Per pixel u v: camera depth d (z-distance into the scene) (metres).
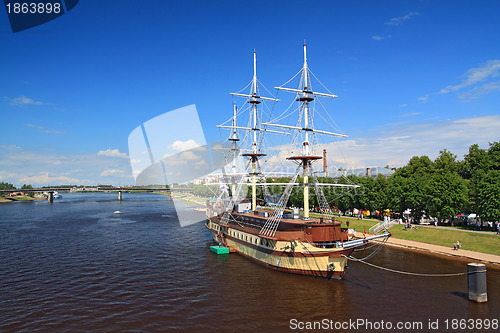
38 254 81.75
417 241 86.12
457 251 74.25
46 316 45.28
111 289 56.03
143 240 100.75
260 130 89.94
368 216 120.94
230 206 93.31
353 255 76.31
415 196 98.94
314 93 70.50
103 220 153.38
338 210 136.00
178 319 44.16
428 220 105.38
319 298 50.56
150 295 53.09
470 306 46.22
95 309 47.62
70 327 41.97
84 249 87.62
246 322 43.03
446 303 47.44
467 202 93.25
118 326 42.22
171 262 73.88
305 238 60.72
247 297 51.66
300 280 59.19
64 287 57.19
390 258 72.69
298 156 68.44
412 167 130.88
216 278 61.53
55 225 136.00
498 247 71.94
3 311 46.97
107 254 81.75
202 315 45.31
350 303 48.34
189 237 106.19
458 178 95.12
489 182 83.94
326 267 58.12
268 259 67.06
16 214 186.75
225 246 87.69
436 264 66.94
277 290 54.47
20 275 64.12
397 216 108.25
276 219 67.56
